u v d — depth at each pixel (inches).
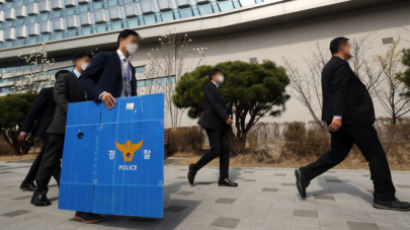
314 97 408.5
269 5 463.5
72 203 60.4
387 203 71.1
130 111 57.7
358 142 73.9
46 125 104.3
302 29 461.4
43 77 465.1
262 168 174.7
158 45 555.2
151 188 52.3
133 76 78.5
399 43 384.5
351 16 426.9
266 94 254.8
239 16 485.1
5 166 219.0
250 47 500.4
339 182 116.0
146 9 647.8
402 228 56.4
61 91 87.6
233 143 250.2
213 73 119.4
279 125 275.9
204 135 320.2
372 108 73.9
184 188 108.9
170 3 624.4
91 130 61.6
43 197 84.0
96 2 722.2
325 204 78.3
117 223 62.6
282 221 62.4
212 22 504.7
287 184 113.9
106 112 60.6
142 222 63.3
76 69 96.2
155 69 451.8
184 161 236.2
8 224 62.2
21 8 820.0
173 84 457.7
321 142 205.6
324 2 421.4
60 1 770.2
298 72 444.8
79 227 59.7
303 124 270.1
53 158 84.1
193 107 298.0
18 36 820.6
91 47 633.0
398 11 395.2
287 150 211.8
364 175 136.0
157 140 53.4
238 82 249.6
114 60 70.3
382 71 336.2
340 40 80.8
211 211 72.8
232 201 84.4
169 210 74.3
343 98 73.1
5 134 338.6
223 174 113.0
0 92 678.5
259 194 94.5
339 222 61.0
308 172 85.7
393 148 181.2
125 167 55.8
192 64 528.7
